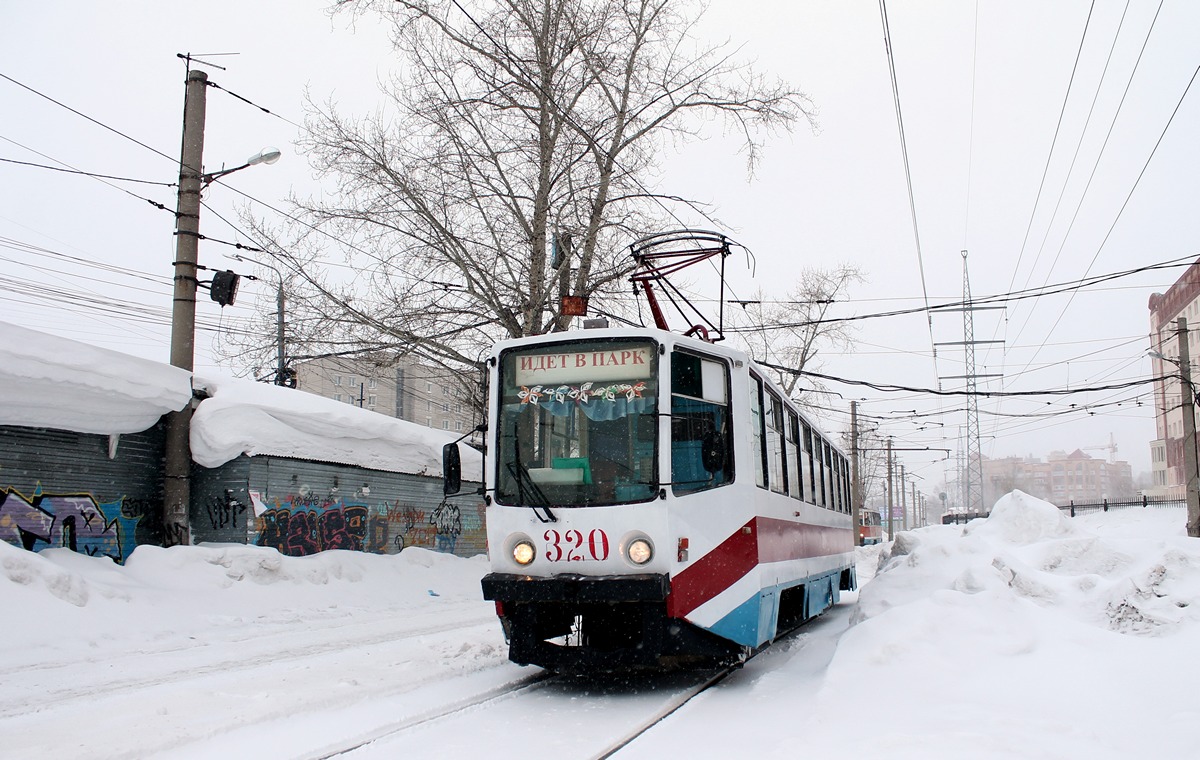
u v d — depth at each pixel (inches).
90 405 531.2
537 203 780.0
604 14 778.8
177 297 594.6
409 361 824.3
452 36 756.0
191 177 598.2
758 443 358.6
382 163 748.0
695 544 305.6
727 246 486.6
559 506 307.3
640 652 297.6
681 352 319.6
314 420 693.9
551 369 324.5
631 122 797.9
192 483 654.5
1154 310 2746.1
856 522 1889.8
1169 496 2591.0
